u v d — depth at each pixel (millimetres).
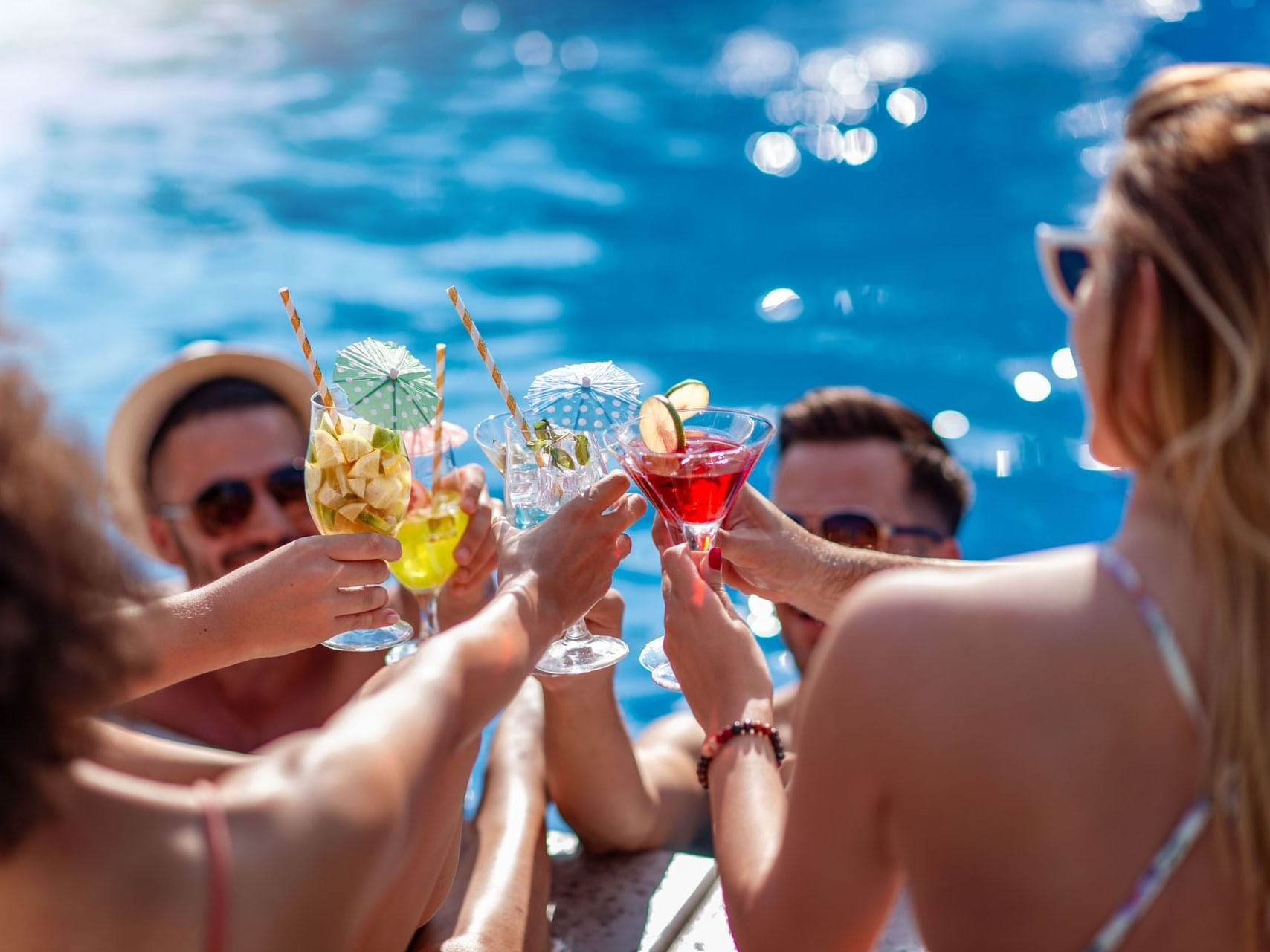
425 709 1328
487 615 1587
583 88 11078
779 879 1386
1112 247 1239
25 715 1049
